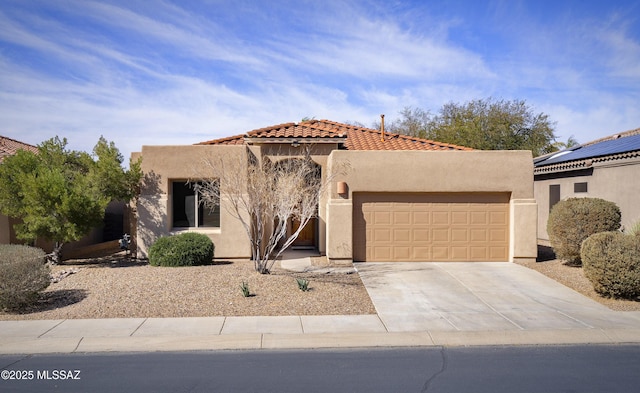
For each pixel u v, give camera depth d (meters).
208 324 8.71
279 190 12.53
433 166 14.70
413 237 14.86
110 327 8.53
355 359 7.20
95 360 7.13
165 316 9.17
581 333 8.43
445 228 14.89
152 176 14.94
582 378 6.43
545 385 6.18
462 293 11.16
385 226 14.82
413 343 7.95
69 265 14.18
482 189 14.73
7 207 13.51
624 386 6.16
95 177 14.05
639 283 10.24
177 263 13.37
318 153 16.11
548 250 17.17
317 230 16.88
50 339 7.92
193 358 7.23
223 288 10.90
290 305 9.90
